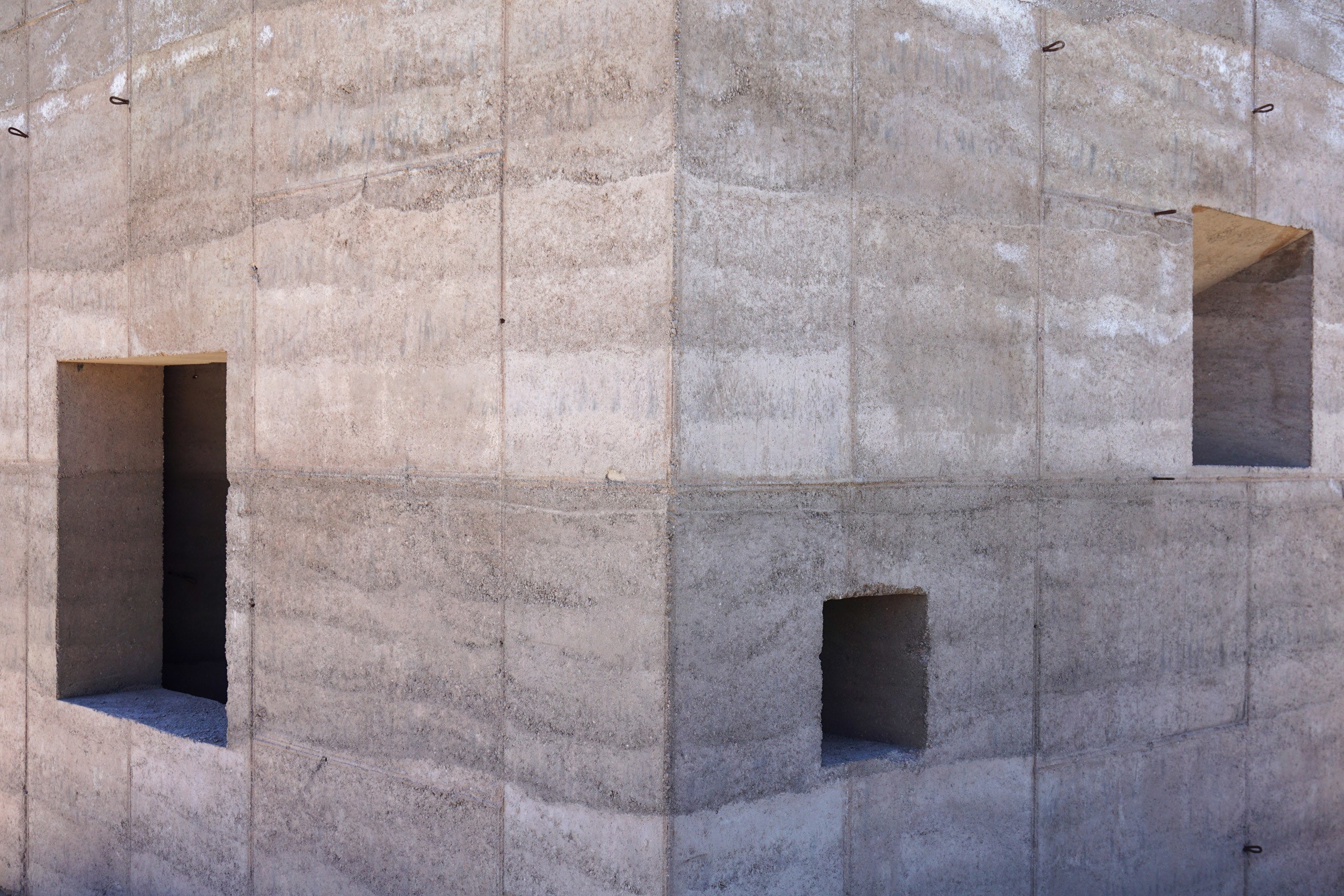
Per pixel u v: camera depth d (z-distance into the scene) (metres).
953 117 3.80
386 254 3.86
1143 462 4.44
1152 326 4.47
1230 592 4.80
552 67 3.40
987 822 3.91
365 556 3.93
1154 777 4.47
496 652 3.54
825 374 3.46
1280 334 5.34
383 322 3.87
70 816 5.14
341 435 4.01
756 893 3.30
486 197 3.57
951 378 3.79
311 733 4.11
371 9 3.90
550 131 3.40
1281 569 5.04
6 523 5.48
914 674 3.78
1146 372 4.46
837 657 4.02
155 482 5.50
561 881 3.35
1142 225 4.44
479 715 3.59
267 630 4.27
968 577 3.86
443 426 3.69
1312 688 5.19
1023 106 4.02
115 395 5.36
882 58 3.60
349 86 3.97
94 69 5.00
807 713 3.43
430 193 3.73
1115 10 4.35
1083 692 4.21
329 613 4.05
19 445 5.39
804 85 3.40
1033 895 4.04
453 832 3.66
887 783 3.64
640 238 3.18
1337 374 5.36
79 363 5.21
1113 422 4.33
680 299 3.11
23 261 5.38
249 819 4.32
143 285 4.76
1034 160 4.05
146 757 4.77
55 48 5.21
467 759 3.62
